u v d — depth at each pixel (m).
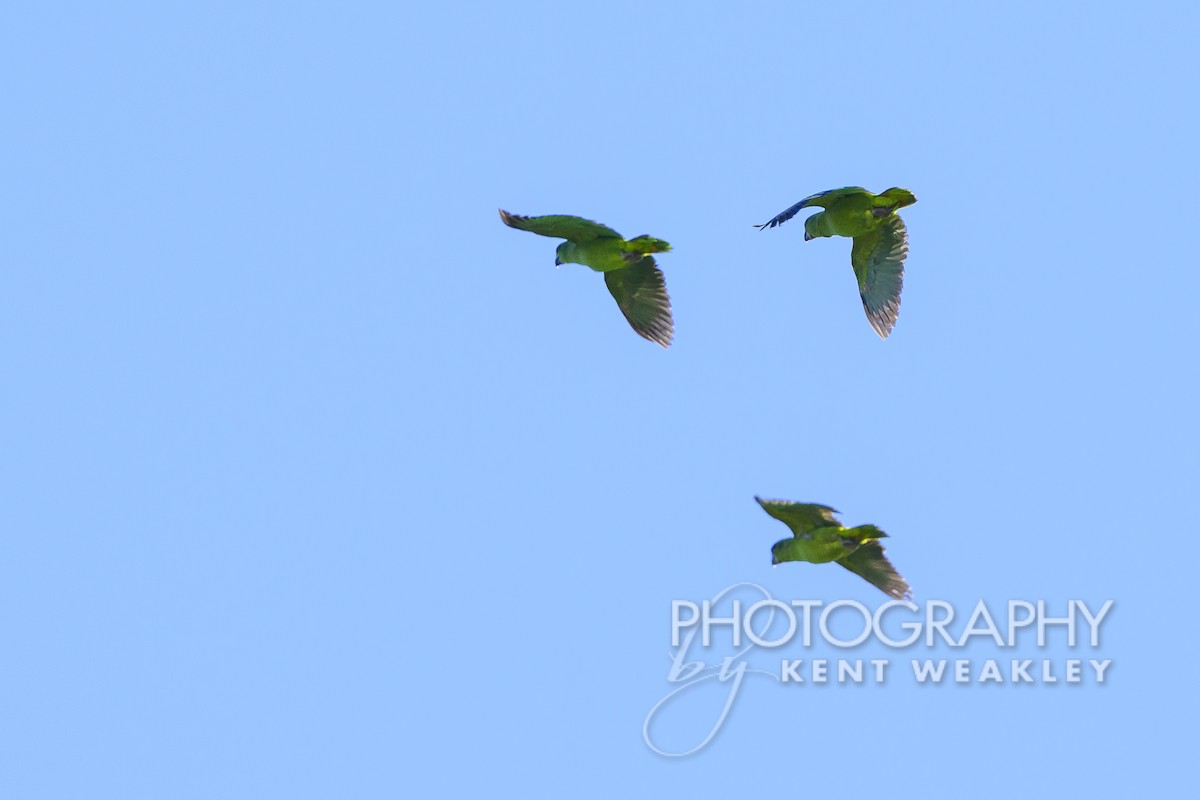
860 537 27.34
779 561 28.02
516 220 27.61
